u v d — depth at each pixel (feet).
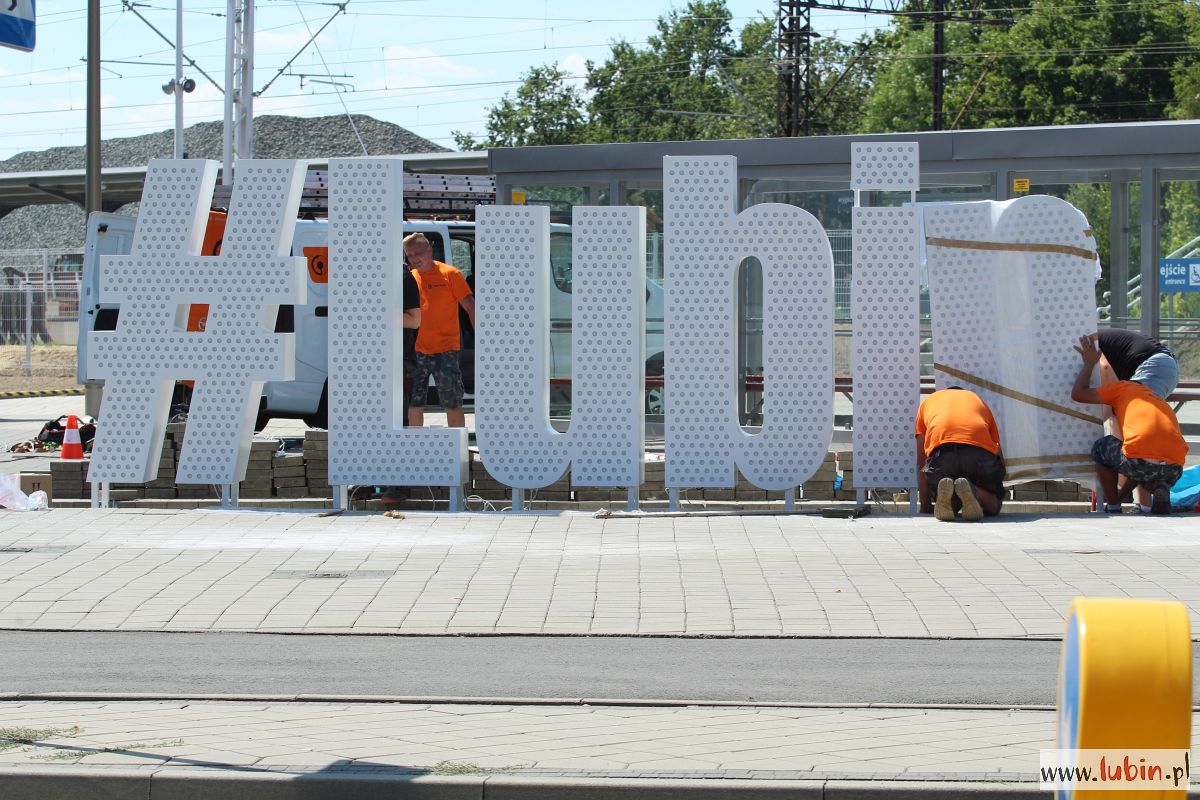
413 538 34.83
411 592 28.58
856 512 37.65
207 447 39.96
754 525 36.27
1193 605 25.81
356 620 26.32
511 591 28.58
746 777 16.48
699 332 38.63
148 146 387.75
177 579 29.91
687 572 30.22
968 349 38.78
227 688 21.90
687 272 38.60
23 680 22.36
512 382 39.37
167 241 39.88
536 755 17.62
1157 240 51.72
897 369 38.47
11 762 17.30
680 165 38.52
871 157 38.34
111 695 21.16
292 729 19.15
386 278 39.55
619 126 276.82
